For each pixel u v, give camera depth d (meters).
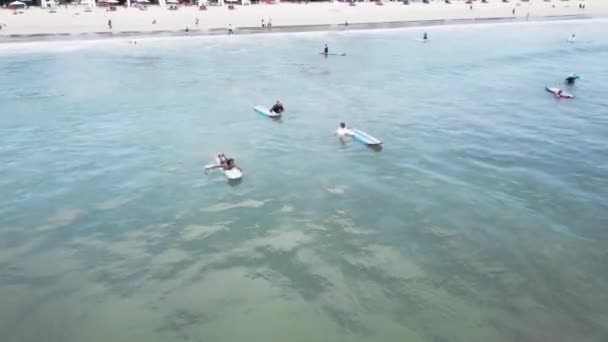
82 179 20.03
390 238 15.38
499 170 21.16
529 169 21.28
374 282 13.13
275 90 36.41
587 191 18.97
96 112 30.12
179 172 20.78
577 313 11.90
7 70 41.94
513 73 43.88
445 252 14.57
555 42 63.56
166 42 59.09
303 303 12.28
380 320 11.66
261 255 14.42
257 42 60.75
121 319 11.66
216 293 12.65
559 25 82.56
